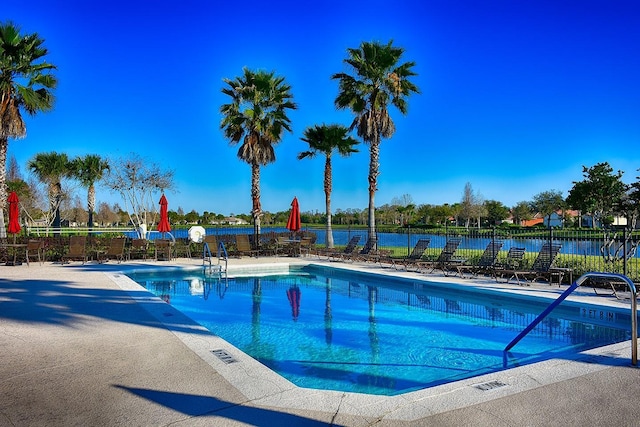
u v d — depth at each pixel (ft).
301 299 34.83
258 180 69.41
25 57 56.29
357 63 61.52
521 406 11.43
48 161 110.93
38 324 21.20
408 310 30.42
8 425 10.50
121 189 93.20
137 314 23.54
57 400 11.97
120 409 11.37
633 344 14.88
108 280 36.60
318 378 17.13
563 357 15.89
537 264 36.11
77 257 51.49
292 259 58.65
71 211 143.54
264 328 25.39
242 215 191.52
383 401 11.77
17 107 58.18
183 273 47.39
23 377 13.82
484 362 19.04
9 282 35.27
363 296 36.14
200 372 14.20
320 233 92.73
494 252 39.91
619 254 44.09
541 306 29.25
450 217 247.50
